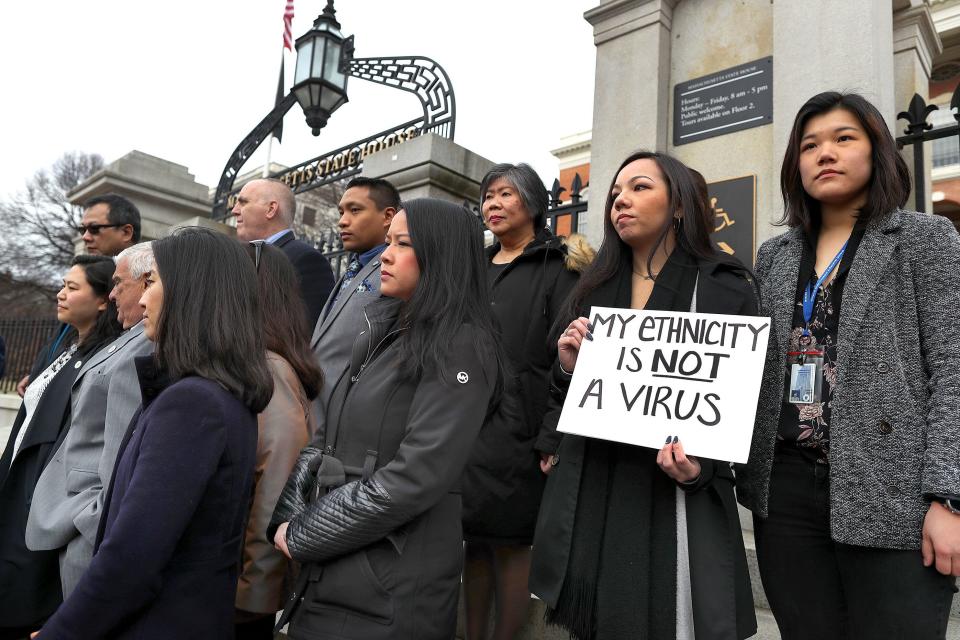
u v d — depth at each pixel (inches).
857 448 52.1
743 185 132.8
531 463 81.3
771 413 59.6
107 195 164.1
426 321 59.3
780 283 63.1
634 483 58.1
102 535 57.4
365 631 53.2
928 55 171.2
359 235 130.3
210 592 52.1
